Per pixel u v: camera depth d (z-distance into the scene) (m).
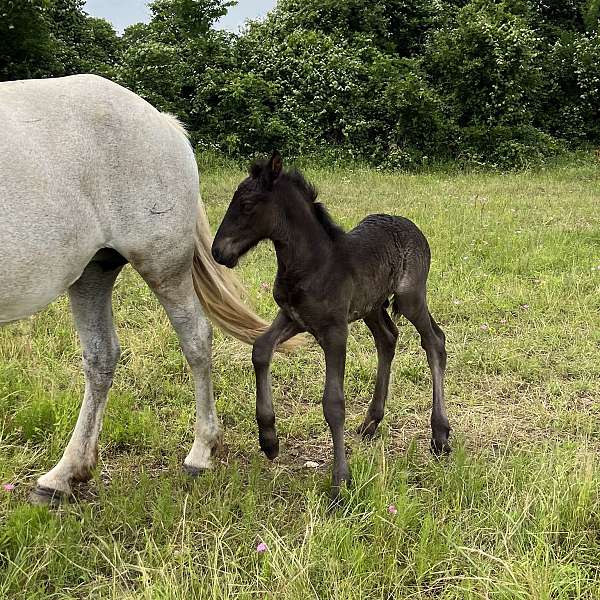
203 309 3.78
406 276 3.83
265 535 2.99
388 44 17.88
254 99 14.51
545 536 2.87
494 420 4.23
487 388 4.66
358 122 15.05
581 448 3.67
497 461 3.55
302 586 2.61
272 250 7.46
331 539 2.90
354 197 10.49
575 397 4.49
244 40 15.84
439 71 16.67
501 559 2.73
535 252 7.23
